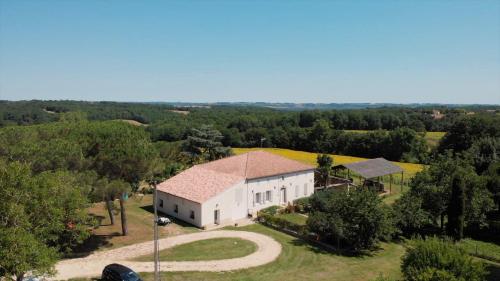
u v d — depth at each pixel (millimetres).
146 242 35094
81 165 31094
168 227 40000
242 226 40781
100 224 40438
